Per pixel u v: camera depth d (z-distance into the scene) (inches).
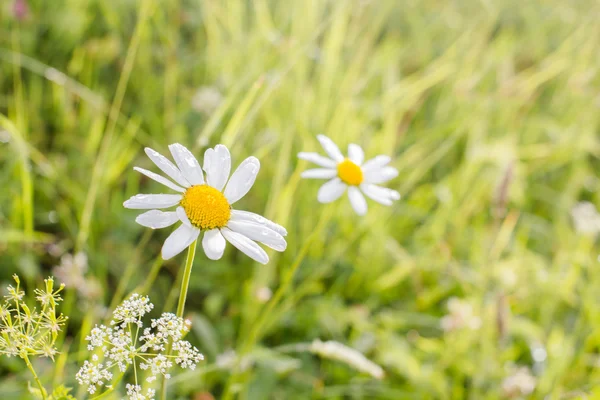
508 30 38.5
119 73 27.1
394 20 36.4
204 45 30.0
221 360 17.3
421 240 25.2
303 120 23.1
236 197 12.8
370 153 24.5
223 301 21.4
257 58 25.2
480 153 25.7
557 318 22.8
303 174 15.9
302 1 25.6
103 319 18.3
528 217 28.1
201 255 21.6
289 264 22.2
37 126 23.7
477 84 32.3
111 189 23.0
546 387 19.6
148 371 16.7
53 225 21.5
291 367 18.2
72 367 16.9
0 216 20.2
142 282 20.7
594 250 25.9
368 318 21.8
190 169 12.6
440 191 25.3
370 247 23.1
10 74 25.2
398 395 19.4
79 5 27.0
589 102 33.2
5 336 12.2
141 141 24.3
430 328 22.0
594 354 21.0
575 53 36.4
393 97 27.0
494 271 22.0
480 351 20.4
